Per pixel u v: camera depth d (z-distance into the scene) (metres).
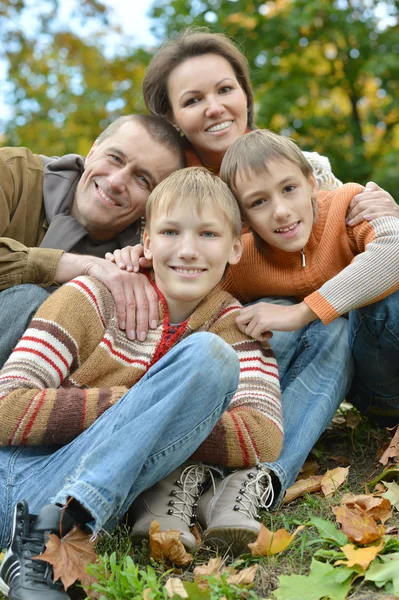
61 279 2.85
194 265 2.54
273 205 2.81
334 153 11.53
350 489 2.74
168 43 3.66
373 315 2.75
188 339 2.20
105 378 2.53
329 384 2.84
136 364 2.56
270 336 2.71
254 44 11.45
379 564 2.04
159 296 2.68
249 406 2.50
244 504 2.36
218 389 2.18
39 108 13.32
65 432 2.26
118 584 1.97
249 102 3.79
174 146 3.21
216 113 3.45
